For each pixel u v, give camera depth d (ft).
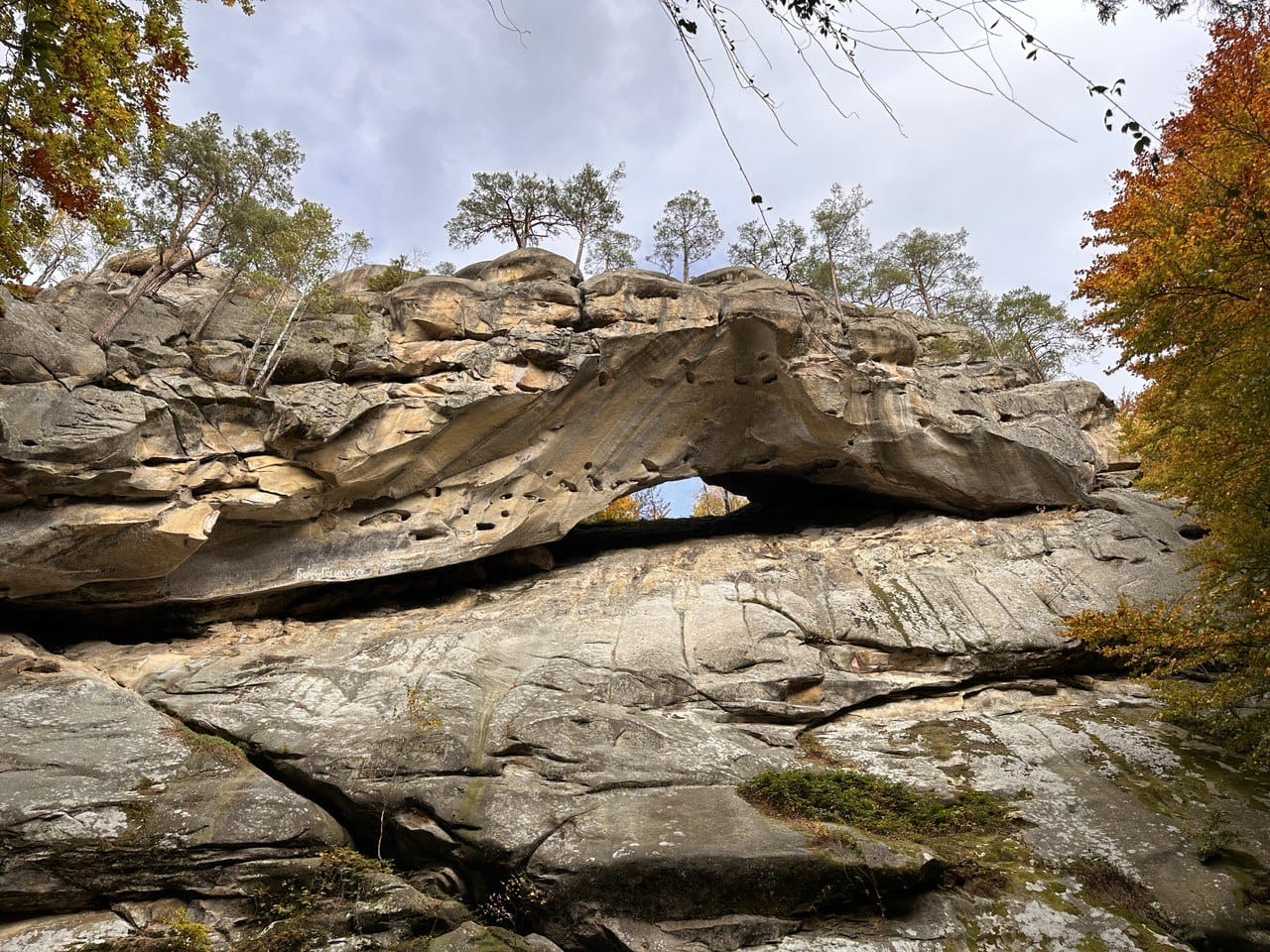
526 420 61.26
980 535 65.82
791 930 31.35
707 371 66.49
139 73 30.22
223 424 52.85
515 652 51.31
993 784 41.16
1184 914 32.17
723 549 67.97
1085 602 55.98
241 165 64.28
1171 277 29.48
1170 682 41.52
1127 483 71.00
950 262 106.52
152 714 40.29
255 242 60.34
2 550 42.70
